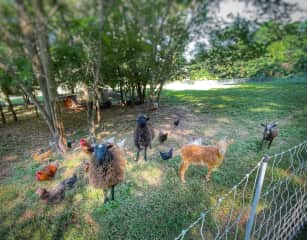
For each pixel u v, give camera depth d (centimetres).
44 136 570
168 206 279
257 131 536
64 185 303
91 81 514
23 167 394
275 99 885
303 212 255
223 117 678
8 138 560
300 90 1034
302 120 598
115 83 741
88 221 260
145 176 350
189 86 1576
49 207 285
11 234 245
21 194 314
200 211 271
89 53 226
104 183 256
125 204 285
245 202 284
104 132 582
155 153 433
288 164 366
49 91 361
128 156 420
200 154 310
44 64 217
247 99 927
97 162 249
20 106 1052
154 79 469
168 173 355
